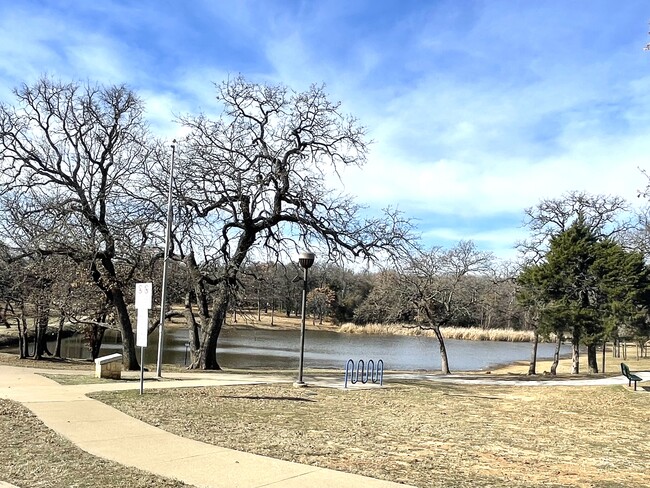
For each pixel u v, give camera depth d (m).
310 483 6.80
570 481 7.81
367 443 9.73
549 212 35.91
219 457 7.94
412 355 51.66
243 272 28.19
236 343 59.84
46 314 32.28
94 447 8.35
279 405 13.91
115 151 25.42
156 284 28.73
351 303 85.06
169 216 21.09
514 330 76.38
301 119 26.25
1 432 9.16
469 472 7.99
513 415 14.78
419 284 33.81
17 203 30.48
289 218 26.53
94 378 18.08
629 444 11.32
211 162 25.31
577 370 31.67
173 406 12.63
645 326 29.36
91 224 24.64
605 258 28.16
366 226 26.55
